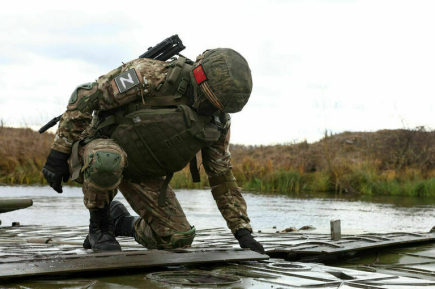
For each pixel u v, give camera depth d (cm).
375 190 1245
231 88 301
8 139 1545
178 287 204
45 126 375
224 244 366
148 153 325
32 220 648
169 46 332
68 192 1074
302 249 314
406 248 351
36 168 1380
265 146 2080
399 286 209
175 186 1308
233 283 212
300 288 203
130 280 219
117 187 330
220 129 337
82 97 326
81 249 345
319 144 1938
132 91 317
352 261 315
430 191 1168
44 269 221
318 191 1288
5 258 249
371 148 1723
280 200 973
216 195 337
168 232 352
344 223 634
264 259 274
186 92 321
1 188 1125
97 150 304
